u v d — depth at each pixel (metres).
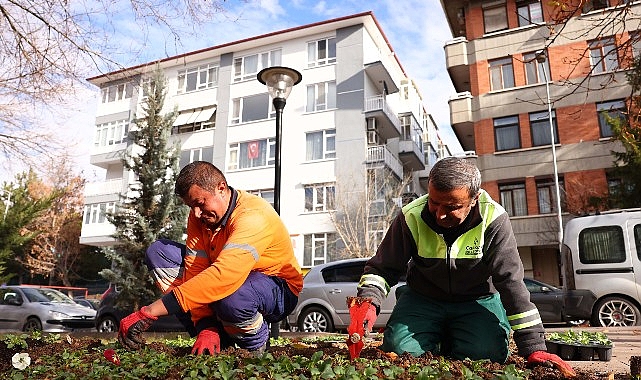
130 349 3.06
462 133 25.75
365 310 2.84
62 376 2.59
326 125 27.08
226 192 3.20
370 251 23.30
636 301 9.00
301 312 10.13
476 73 24.31
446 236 3.00
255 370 2.34
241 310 3.11
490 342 3.08
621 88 21.36
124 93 34.81
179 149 16.86
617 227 9.35
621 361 4.20
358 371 2.33
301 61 28.81
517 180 22.75
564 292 9.71
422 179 35.97
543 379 2.47
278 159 7.42
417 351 3.04
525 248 22.39
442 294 3.21
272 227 3.21
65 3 8.41
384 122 28.09
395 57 33.19
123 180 33.22
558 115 22.41
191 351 3.37
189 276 3.42
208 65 31.59
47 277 41.19
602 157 21.42
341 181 25.58
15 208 15.02
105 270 13.95
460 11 25.98
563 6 5.39
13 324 13.55
